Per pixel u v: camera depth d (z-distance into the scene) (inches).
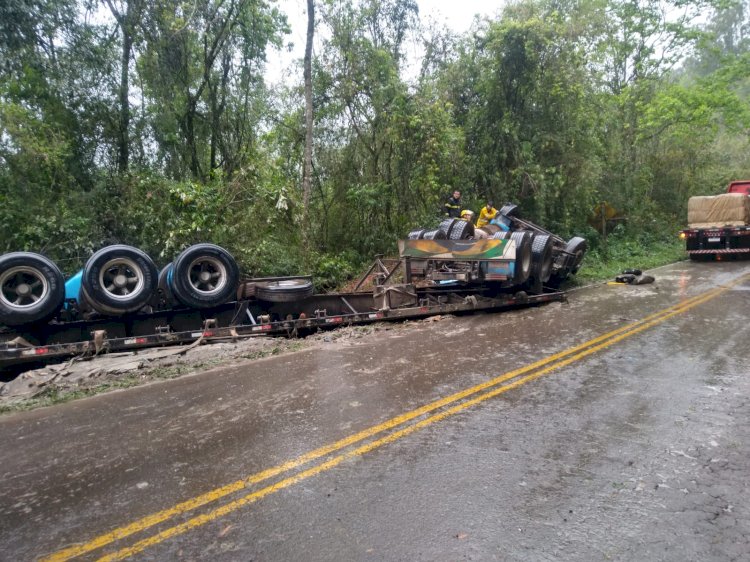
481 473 139.3
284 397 208.2
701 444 152.2
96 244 427.2
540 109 646.5
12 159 410.9
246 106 595.5
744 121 896.3
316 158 607.8
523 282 395.9
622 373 222.2
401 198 608.1
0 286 260.8
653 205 930.7
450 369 237.9
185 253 309.3
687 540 108.1
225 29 560.4
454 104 671.1
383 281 407.2
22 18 417.4
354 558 106.0
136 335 305.1
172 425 183.6
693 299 397.4
